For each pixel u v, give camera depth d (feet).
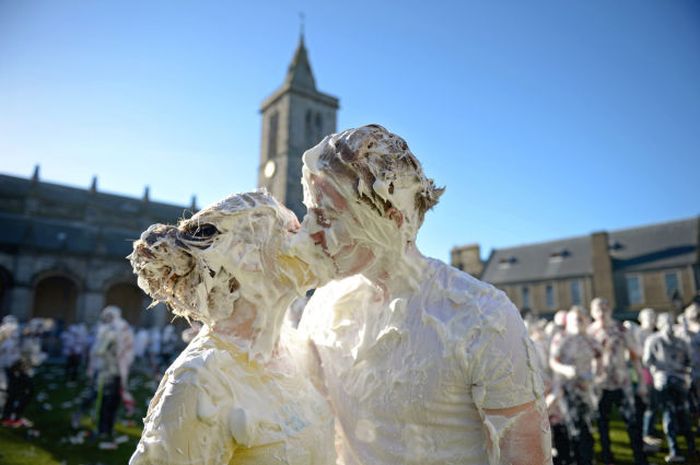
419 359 3.67
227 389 3.33
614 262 128.88
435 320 3.67
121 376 25.09
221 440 3.26
